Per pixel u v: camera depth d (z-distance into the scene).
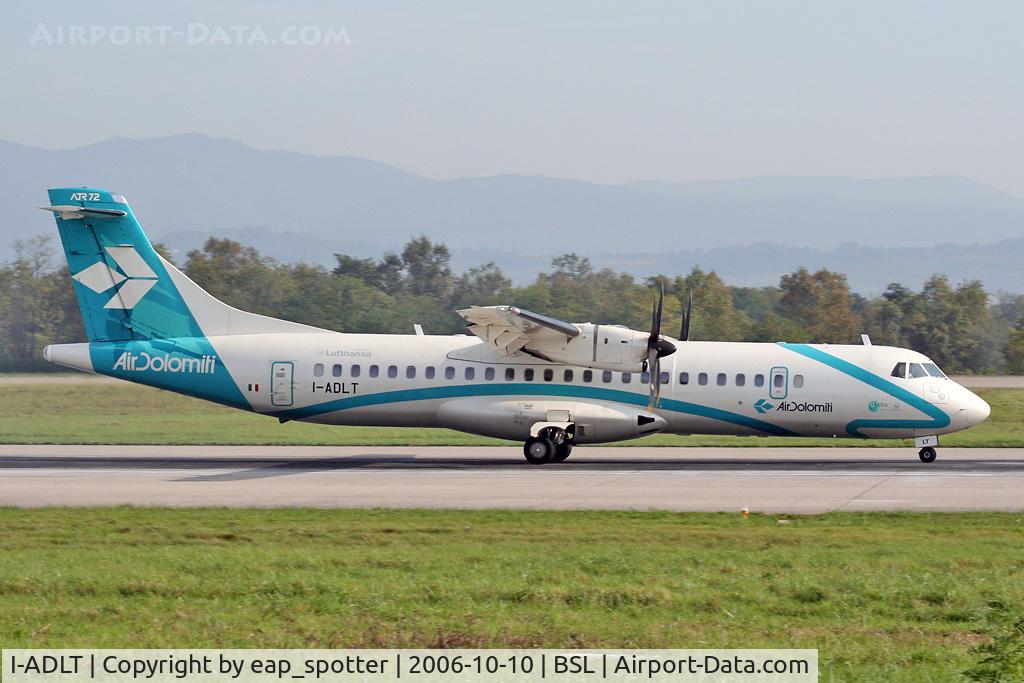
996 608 46.06
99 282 108.56
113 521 71.94
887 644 43.19
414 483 90.44
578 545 63.91
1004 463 107.81
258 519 73.00
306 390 107.44
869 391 105.50
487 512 75.81
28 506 78.31
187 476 95.44
